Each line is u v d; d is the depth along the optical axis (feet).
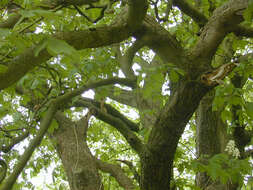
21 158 7.97
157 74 9.62
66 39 8.30
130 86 11.25
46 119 9.33
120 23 9.29
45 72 13.39
